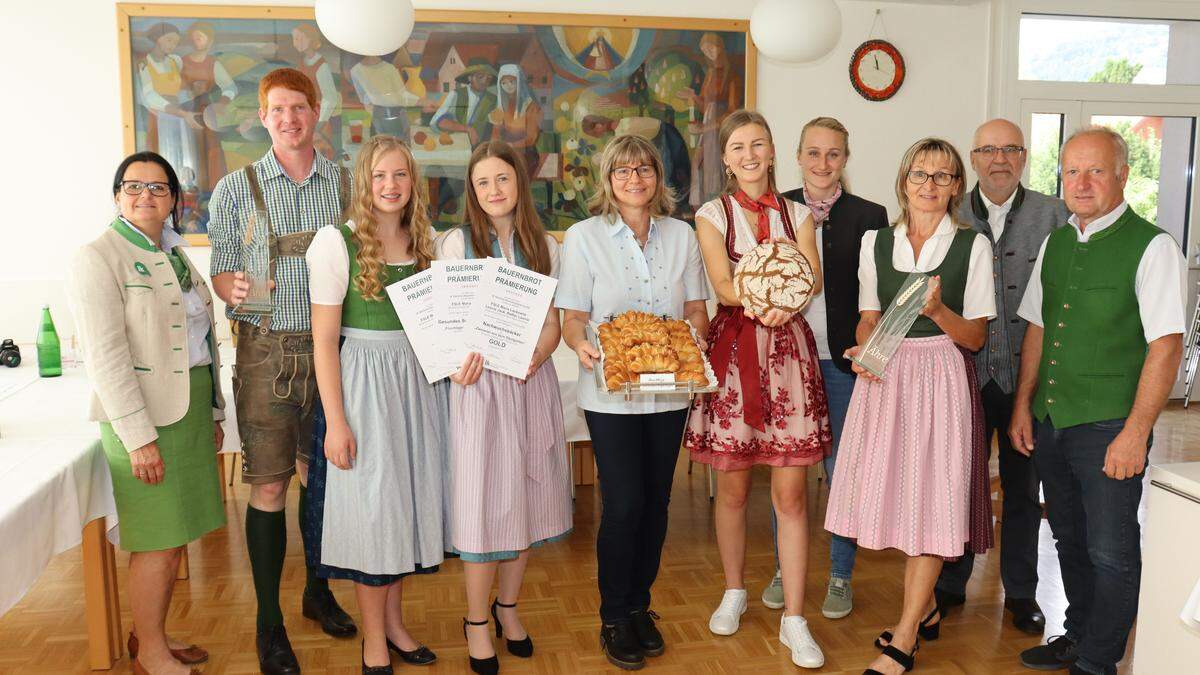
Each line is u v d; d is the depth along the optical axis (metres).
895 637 2.41
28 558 1.84
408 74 4.93
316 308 2.16
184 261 2.35
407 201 2.20
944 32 5.52
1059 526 2.45
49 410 2.69
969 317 2.31
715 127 5.26
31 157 4.73
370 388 2.17
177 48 4.72
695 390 2.19
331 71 4.86
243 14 4.74
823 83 5.39
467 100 5.00
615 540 2.41
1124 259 2.18
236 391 2.45
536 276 2.19
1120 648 2.27
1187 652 1.95
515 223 2.29
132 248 2.18
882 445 2.29
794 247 2.36
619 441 2.36
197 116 4.78
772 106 5.35
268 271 2.41
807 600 2.94
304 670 2.45
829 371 2.81
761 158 2.42
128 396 2.10
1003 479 2.74
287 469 2.46
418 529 2.24
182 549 2.34
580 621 2.78
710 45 5.20
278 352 2.43
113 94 4.76
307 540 2.31
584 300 2.38
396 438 2.18
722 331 2.43
